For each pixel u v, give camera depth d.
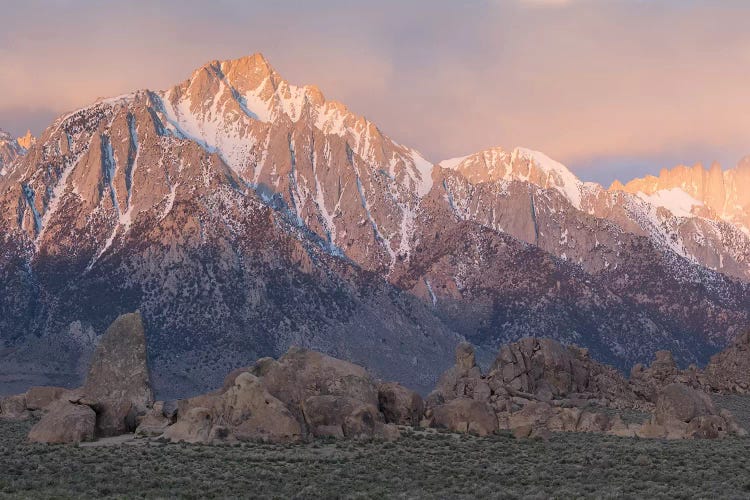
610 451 75.81
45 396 97.62
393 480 62.19
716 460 71.69
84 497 54.34
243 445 72.50
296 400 78.50
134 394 85.75
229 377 82.81
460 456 72.12
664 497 56.97
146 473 62.31
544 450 76.00
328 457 69.06
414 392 85.31
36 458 66.94
